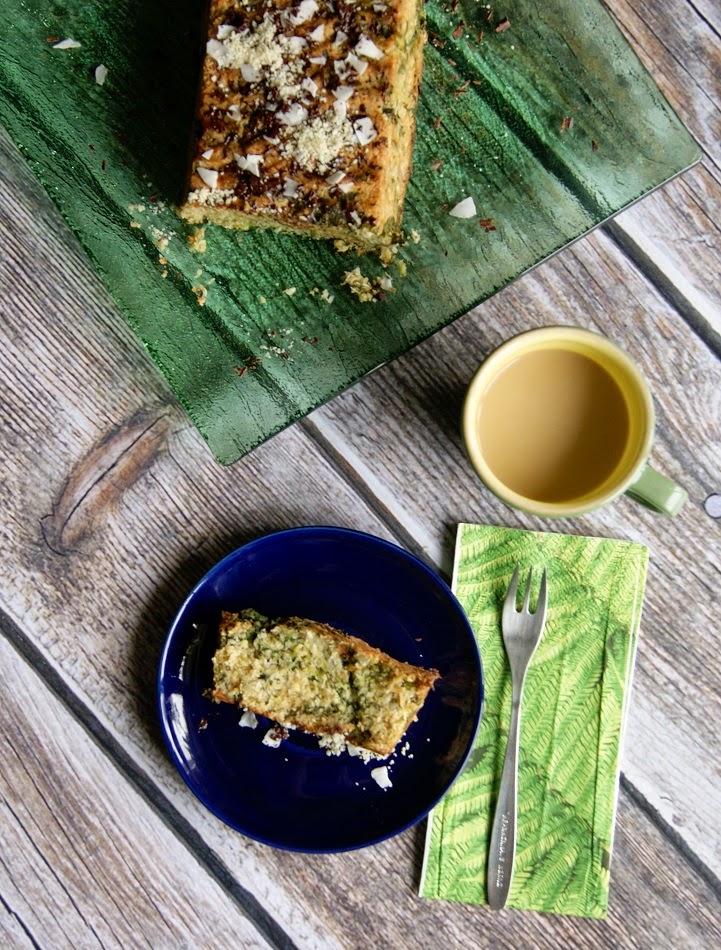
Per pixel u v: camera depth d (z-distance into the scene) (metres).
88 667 0.42
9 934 0.41
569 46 0.38
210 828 0.42
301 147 0.36
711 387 0.41
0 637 0.42
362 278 0.39
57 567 0.42
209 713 0.40
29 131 0.39
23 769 0.42
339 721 0.38
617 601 0.40
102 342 0.42
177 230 0.40
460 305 0.39
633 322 0.41
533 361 0.36
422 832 0.41
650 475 0.37
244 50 0.36
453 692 0.39
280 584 0.40
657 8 0.40
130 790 0.42
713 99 0.40
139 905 0.42
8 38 0.39
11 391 0.42
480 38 0.38
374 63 0.35
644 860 0.41
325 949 0.41
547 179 0.39
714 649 0.41
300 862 0.41
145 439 0.42
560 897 0.40
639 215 0.40
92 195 0.39
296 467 0.42
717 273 0.40
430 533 0.41
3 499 0.42
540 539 0.41
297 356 0.39
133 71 0.39
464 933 0.41
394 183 0.37
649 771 0.41
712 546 0.41
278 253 0.40
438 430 0.41
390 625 0.40
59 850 0.42
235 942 0.41
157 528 0.42
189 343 0.40
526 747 0.40
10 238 0.41
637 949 0.41
